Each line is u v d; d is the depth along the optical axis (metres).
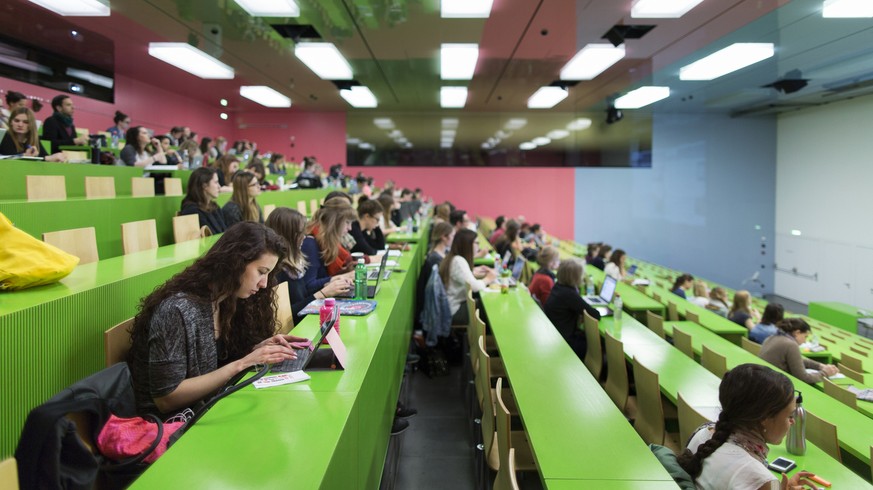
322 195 8.52
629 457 1.84
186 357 1.69
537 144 14.23
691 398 3.14
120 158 5.46
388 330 2.55
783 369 4.17
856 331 10.10
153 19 6.13
